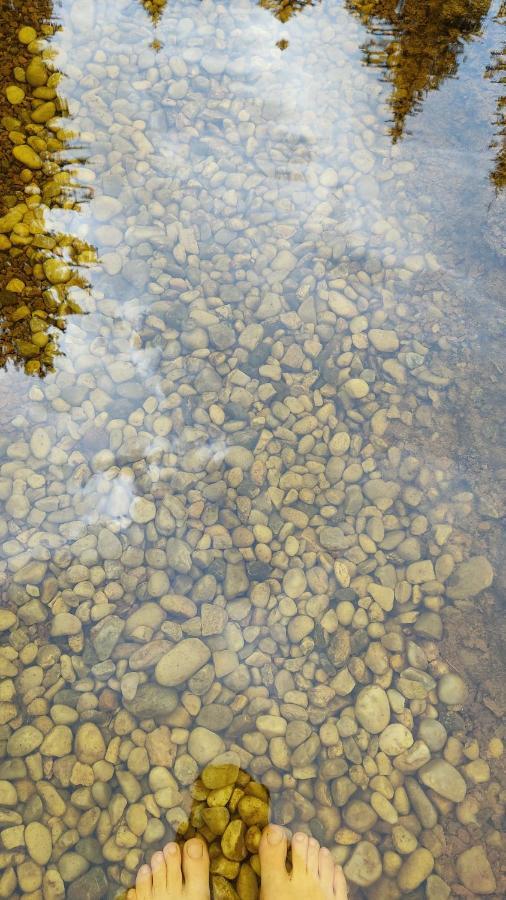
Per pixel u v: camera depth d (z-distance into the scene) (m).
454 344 1.15
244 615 0.99
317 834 0.90
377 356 1.15
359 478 1.08
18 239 1.17
